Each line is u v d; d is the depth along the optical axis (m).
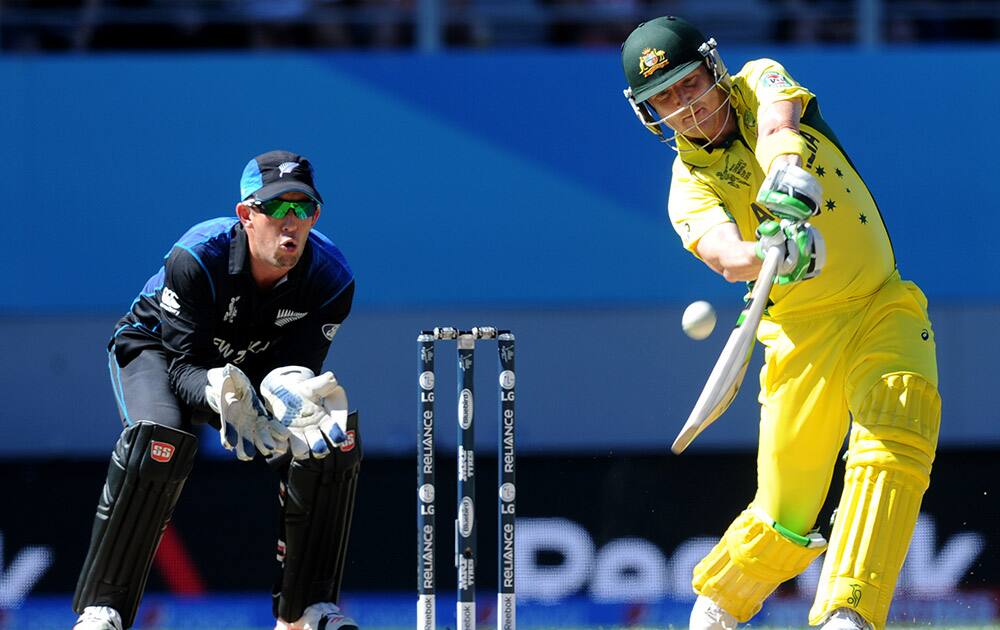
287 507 13.92
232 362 14.03
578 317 29.12
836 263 13.10
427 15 27.70
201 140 27.02
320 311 13.88
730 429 29.00
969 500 23.16
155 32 28.20
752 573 14.07
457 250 27.22
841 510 12.62
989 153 27.03
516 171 27.25
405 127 27.14
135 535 13.48
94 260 27.03
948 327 28.91
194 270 13.19
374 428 29.08
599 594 23.72
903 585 22.94
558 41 28.84
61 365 29.05
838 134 27.11
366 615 23.84
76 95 26.98
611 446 29.09
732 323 28.70
